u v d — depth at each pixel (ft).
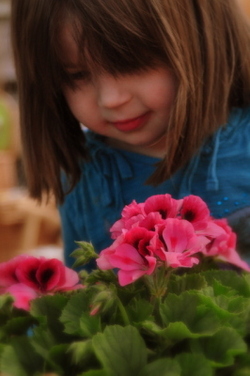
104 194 3.26
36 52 2.97
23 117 3.19
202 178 3.12
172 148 2.98
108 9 2.84
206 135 3.13
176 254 2.14
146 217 2.21
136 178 3.23
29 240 6.81
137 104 2.93
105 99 2.89
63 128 3.22
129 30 2.84
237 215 3.08
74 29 2.85
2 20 7.93
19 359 2.10
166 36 2.88
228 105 3.26
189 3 3.01
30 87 3.12
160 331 2.07
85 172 3.34
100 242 3.31
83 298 2.20
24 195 6.88
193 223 2.28
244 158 3.13
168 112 2.99
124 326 2.14
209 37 3.06
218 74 3.13
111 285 2.19
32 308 2.20
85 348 2.05
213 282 2.27
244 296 2.31
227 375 2.08
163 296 2.25
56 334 2.19
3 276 2.34
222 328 2.10
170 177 3.07
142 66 2.88
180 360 2.04
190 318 2.13
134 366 2.04
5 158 7.10
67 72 2.95
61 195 3.29
